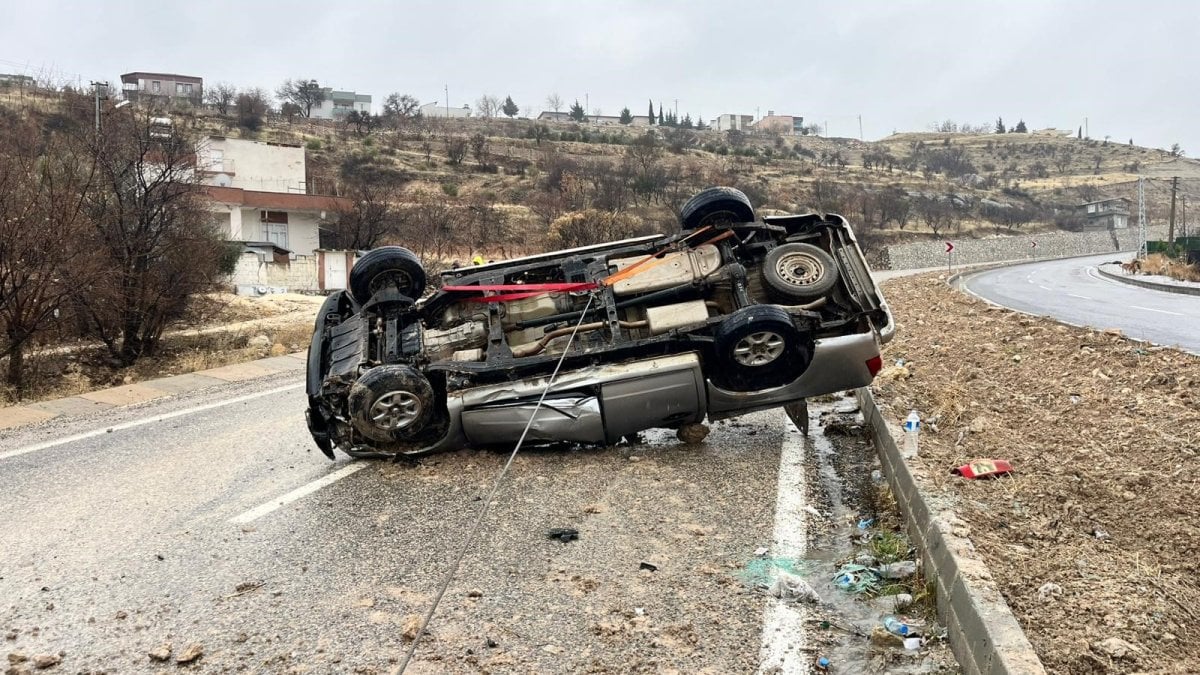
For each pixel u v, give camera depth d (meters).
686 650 3.83
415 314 7.77
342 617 4.27
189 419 9.91
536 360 6.93
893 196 91.88
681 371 6.83
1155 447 6.20
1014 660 3.12
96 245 14.82
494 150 87.06
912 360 11.31
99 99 21.86
